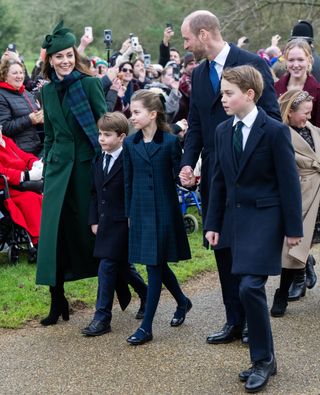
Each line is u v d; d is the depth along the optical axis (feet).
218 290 32.83
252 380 21.81
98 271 27.81
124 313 29.60
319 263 37.32
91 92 28.19
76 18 125.90
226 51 25.57
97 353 25.13
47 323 28.19
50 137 28.89
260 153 22.15
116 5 124.06
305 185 29.32
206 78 25.96
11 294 31.78
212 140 25.86
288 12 108.06
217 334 25.96
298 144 29.58
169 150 26.53
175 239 26.71
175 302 30.86
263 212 22.20
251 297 21.68
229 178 22.68
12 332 27.50
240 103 22.22
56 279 27.78
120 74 46.09
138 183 26.55
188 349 25.35
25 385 22.65
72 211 28.22
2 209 37.29
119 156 27.43
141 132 26.94
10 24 138.31
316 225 29.81
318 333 26.86
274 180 22.36
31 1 132.05
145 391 21.97
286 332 27.02
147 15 123.13
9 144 38.19
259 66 25.41
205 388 22.13
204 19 25.41
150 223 26.25
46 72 28.37
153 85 46.21
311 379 22.66
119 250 27.14
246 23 109.70
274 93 25.64
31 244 37.06
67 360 24.58
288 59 32.30
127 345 25.86
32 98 40.86
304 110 29.66
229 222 23.26
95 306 29.86
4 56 40.09
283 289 29.01
